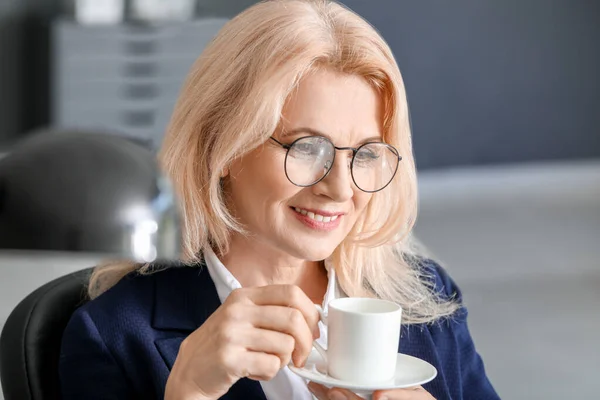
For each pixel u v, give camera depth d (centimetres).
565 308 516
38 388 141
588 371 418
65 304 152
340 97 136
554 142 1051
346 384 115
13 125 729
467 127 1015
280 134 137
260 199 140
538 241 699
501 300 531
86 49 656
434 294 166
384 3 955
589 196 931
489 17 1002
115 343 143
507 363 427
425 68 985
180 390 121
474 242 695
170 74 663
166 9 676
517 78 1024
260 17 139
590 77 1050
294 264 155
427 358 156
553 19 1027
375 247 158
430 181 980
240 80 139
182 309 149
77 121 659
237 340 118
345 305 125
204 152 145
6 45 725
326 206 139
